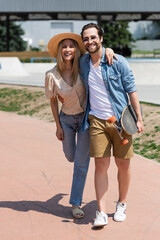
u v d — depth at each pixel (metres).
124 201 3.96
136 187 4.87
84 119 3.87
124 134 3.69
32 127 9.26
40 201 4.48
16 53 27.03
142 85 15.98
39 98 12.91
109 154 3.75
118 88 3.70
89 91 3.76
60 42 3.90
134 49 57.31
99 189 3.76
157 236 3.55
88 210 4.20
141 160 6.16
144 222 3.85
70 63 3.89
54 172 5.62
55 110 4.11
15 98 13.63
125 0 26.41
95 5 26.34
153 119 8.14
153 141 7.04
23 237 3.57
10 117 10.97
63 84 3.88
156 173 5.45
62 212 4.16
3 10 26.36
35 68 25.91
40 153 6.74
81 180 4.02
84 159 3.98
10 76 21.61
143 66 16.66
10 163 6.13
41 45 55.09
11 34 53.25
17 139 7.87
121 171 3.88
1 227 3.80
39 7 26.38
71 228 3.75
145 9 26.53
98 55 3.65
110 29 49.25
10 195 4.70
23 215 4.09
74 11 26.36
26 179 5.32
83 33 3.63
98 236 3.56
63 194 4.70
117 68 3.63
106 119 3.68
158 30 64.75
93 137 3.73
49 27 57.44
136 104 3.71
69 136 4.10
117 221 3.87
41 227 3.78
